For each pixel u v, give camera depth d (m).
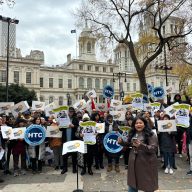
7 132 9.46
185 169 10.30
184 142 11.81
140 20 21.22
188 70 31.94
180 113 9.73
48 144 11.09
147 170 5.27
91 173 9.76
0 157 8.90
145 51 23.45
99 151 10.64
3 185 8.55
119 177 9.31
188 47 25.77
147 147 5.28
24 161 10.07
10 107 13.86
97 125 10.33
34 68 81.69
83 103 13.95
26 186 8.38
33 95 56.06
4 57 77.19
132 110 13.41
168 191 7.54
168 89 15.84
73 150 7.23
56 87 88.19
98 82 93.25
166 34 23.80
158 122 9.76
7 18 26.06
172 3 19.52
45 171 10.44
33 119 10.86
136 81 96.06
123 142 5.70
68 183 8.66
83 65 91.50
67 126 10.08
